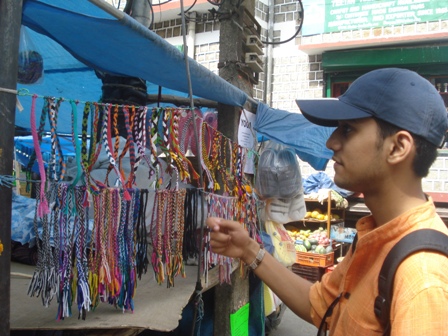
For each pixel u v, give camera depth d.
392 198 1.00
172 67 2.03
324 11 7.23
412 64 6.72
